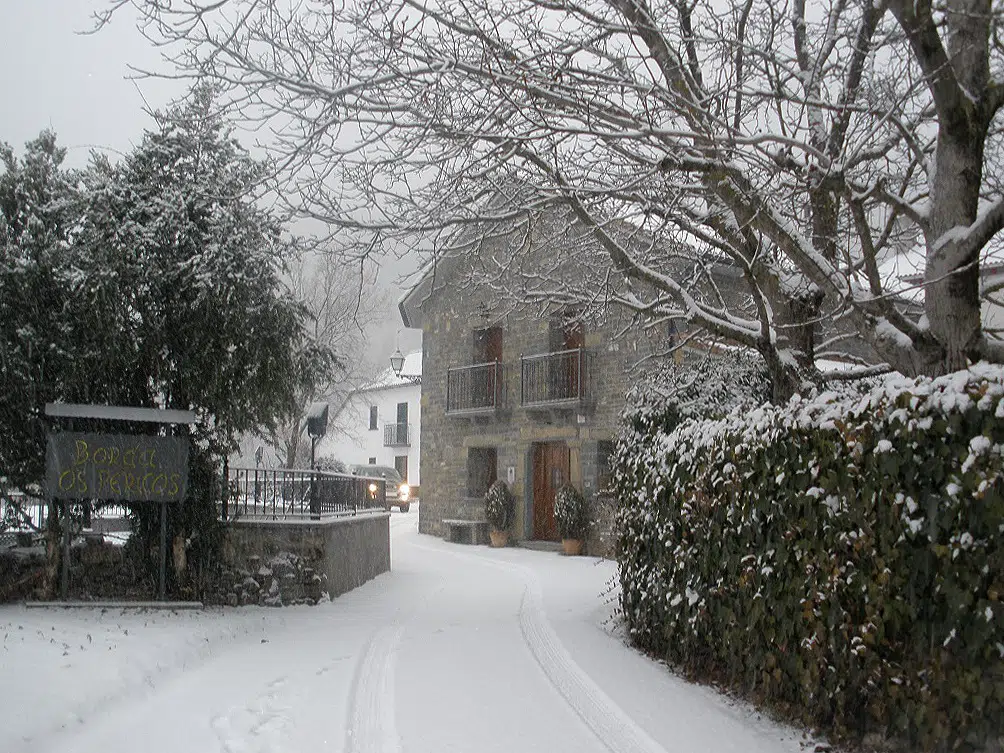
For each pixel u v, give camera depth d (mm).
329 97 6004
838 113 6113
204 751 4609
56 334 9148
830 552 4613
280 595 9945
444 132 6164
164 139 9562
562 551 17703
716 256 9211
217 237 9117
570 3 6203
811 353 8094
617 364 17406
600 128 6145
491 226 7602
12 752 4309
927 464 3928
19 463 9391
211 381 9289
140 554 9422
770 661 5223
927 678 3955
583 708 5477
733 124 7141
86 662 6008
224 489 9742
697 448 6418
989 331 7074
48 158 9703
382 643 7836
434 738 4832
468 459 20938
